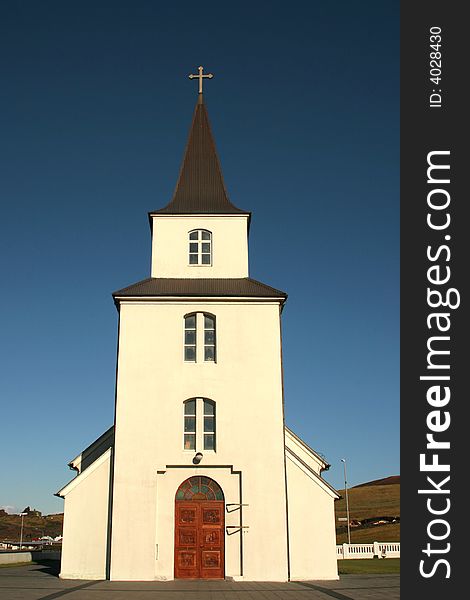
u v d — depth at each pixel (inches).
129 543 1066.7
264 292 1206.9
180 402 1139.9
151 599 773.3
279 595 827.4
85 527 1099.3
